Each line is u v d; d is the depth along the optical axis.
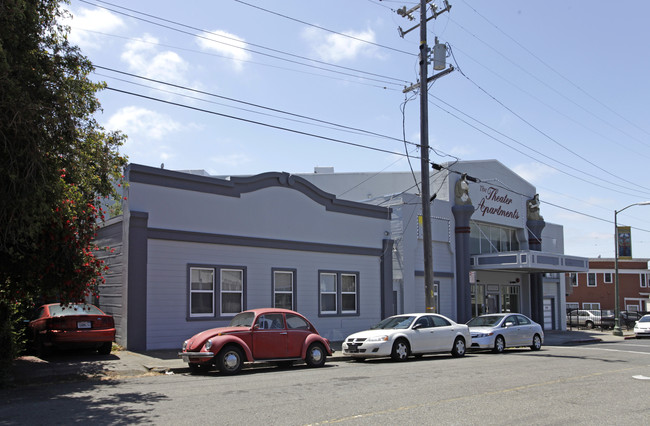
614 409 8.66
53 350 15.78
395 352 16.33
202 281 18.02
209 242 18.09
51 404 8.91
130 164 16.56
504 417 7.95
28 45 9.93
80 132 10.85
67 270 11.56
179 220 17.47
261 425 7.33
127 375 12.89
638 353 19.80
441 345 17.52
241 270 19.03
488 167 32.41
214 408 8.47
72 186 11.31
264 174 19.89
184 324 17.28
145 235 16.56
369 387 10.62
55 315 14.59
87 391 10.28
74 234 11.52
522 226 34.75
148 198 16.88
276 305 19.95
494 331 20.02
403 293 25.36
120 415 7.98
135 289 16.22
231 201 18.89
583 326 44.81
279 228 20.22
